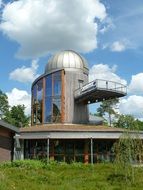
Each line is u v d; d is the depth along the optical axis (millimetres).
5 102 70438
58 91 44406
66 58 47188
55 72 44875
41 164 29953
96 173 25844
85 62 48156
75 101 45469
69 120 44375
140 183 22203
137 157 26016
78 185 21312
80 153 38531
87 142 38500
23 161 29188
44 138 37188
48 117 44281
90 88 42344
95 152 38500
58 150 38406
